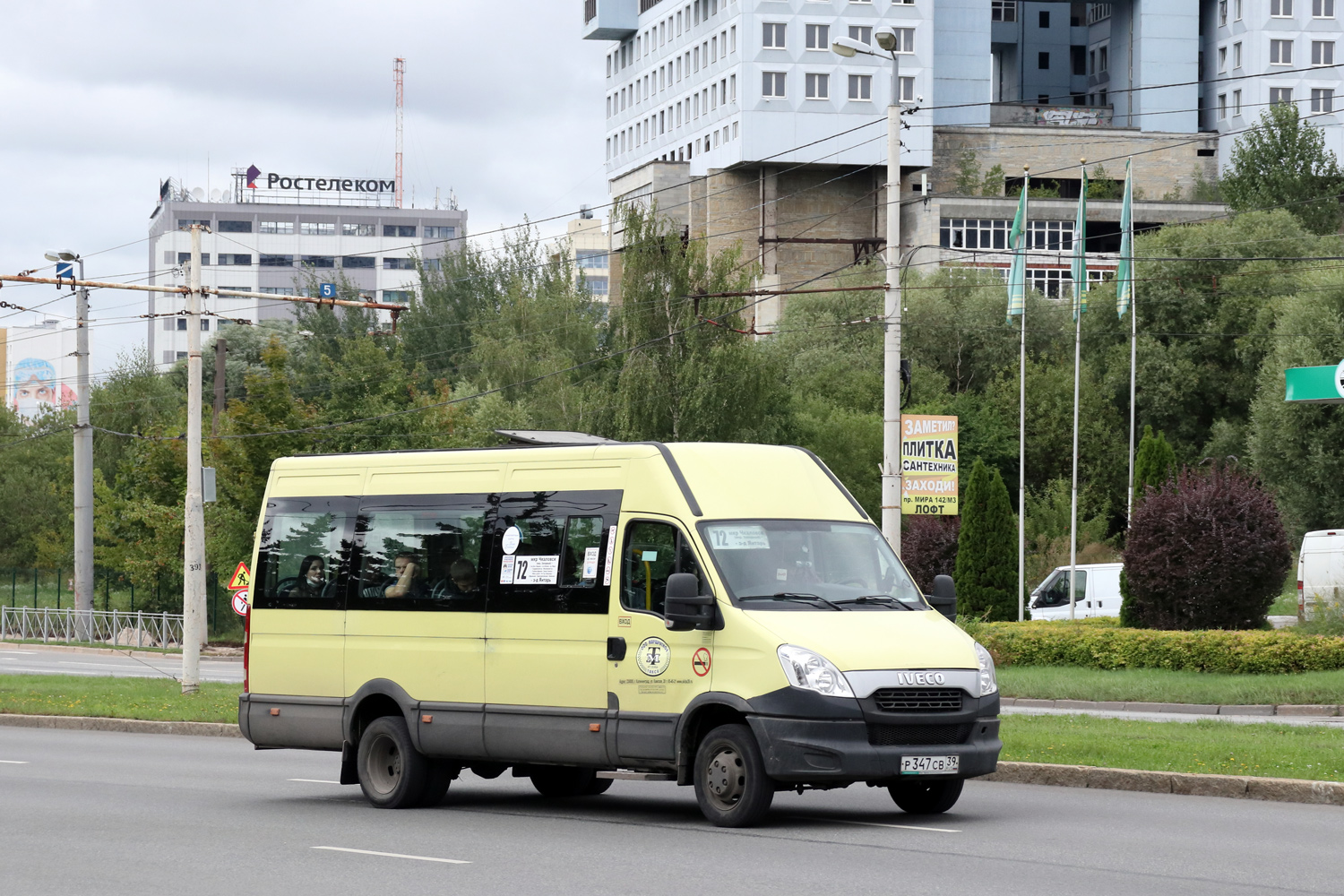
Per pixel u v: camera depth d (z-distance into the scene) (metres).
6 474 132.62
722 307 115.44
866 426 127.69
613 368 130.62
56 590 114.25
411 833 22.89
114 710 46.38
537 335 137.12
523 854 20.53
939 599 24.23
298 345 169.00
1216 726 36.22
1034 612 74.06
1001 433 138.62
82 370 91.56
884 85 191.00
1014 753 30.59
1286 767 27.77
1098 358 145.38
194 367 53.66
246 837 22.61
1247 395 137.25
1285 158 185.00
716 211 194.12
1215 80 164.25
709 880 18.11
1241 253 140.62
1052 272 191.50
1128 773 27.75
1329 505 105.88
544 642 24.92
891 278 51.31
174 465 94.81
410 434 92.69
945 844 20.84
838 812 24.81
